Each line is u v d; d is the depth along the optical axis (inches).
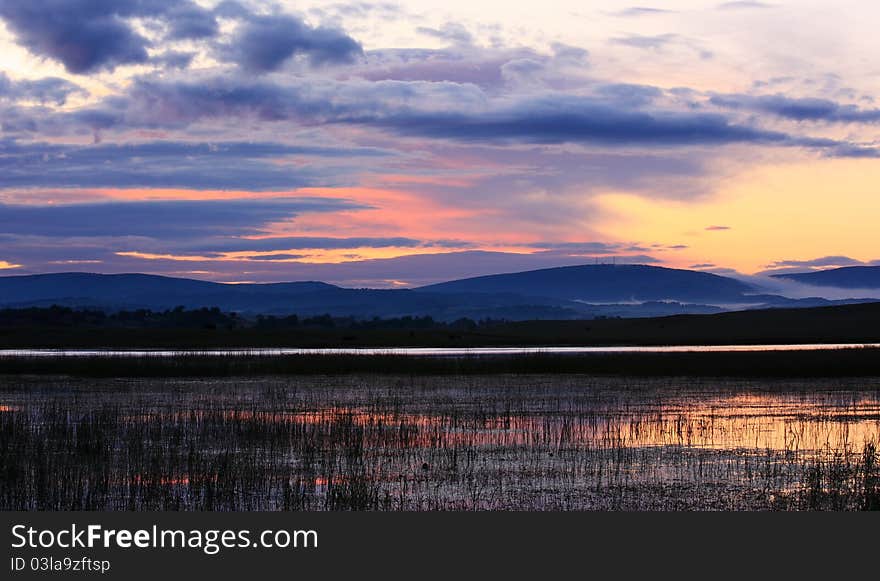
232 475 961.5
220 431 1280.8
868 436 1269.7
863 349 3595.0
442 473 1011.3
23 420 1381.6
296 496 896.3
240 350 4077.3
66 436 1213.1
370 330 6343.5
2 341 4626.0
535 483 965.2
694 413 1529.3
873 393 1863.9
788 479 981.8
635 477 992.9
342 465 1052.5
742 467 1043.9
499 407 1615.4
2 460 1013.2
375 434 1270.9
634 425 1373.0
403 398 1788.9
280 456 1104.2
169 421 1369.3
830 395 1824.6
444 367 2647.6
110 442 1186.0
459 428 1343.5
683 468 1039.0
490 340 5521.7
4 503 870.4
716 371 2437.3
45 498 876.6
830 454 1127.0
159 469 998.4
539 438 1246.3
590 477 992.9
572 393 1884.8
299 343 4835.1
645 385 2071.9
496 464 1061.1
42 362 2736.2
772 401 1716.3
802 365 2559.1
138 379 2267.5
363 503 868.6
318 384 2132.1
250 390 1963.6
